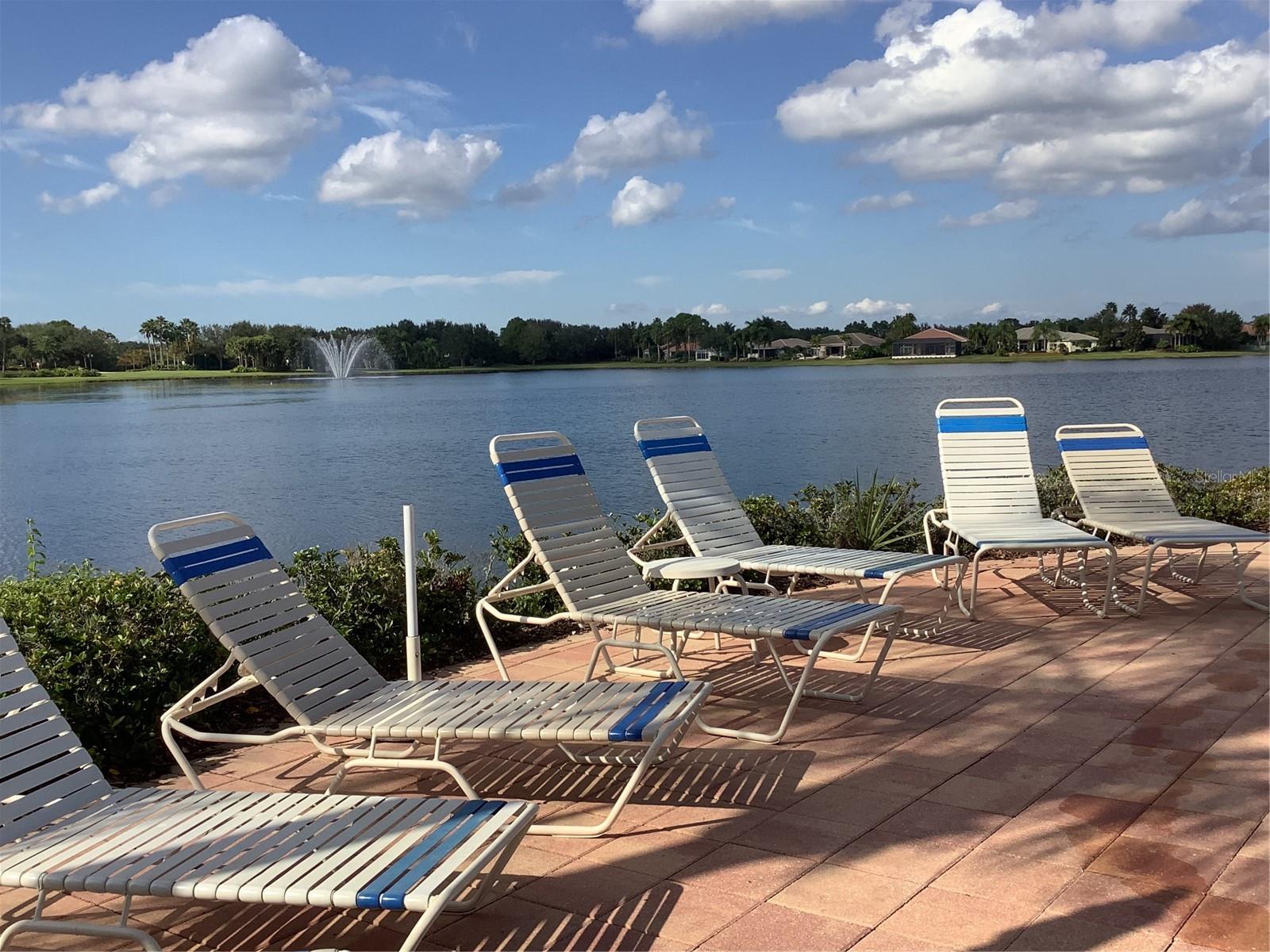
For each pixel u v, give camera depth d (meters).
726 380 77.56
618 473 18.81
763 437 26.59
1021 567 7.59
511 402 48.41
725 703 4.53
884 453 22.05
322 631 3.82
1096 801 3.32
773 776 3.65
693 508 5.96
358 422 36.28
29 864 2.38
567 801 3.49
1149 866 2.86
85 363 105.56
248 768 3.94
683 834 3.18
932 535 8.32
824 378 76.62
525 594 4.80
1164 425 26.94
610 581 4.95
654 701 3.40
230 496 17.50
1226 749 3.76
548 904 2.76
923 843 3.05
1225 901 2.65
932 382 62.72
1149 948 2.44
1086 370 82.56
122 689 4.07
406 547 4.54
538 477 4.95
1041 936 2.51
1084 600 6.12
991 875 2.84
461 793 3.61
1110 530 6.29
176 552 3.50
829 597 6.59
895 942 2.50
